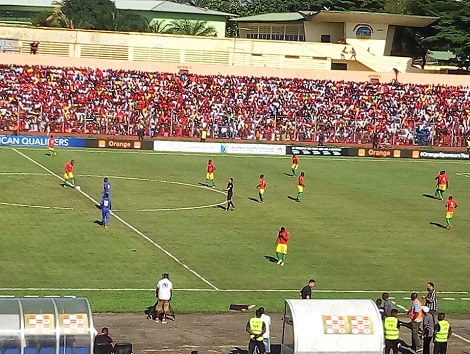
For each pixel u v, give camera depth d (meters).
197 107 102.94
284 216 66.69
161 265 52.31
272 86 108.12
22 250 53.38
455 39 128.62
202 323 42.03
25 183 72.12
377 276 53.00
